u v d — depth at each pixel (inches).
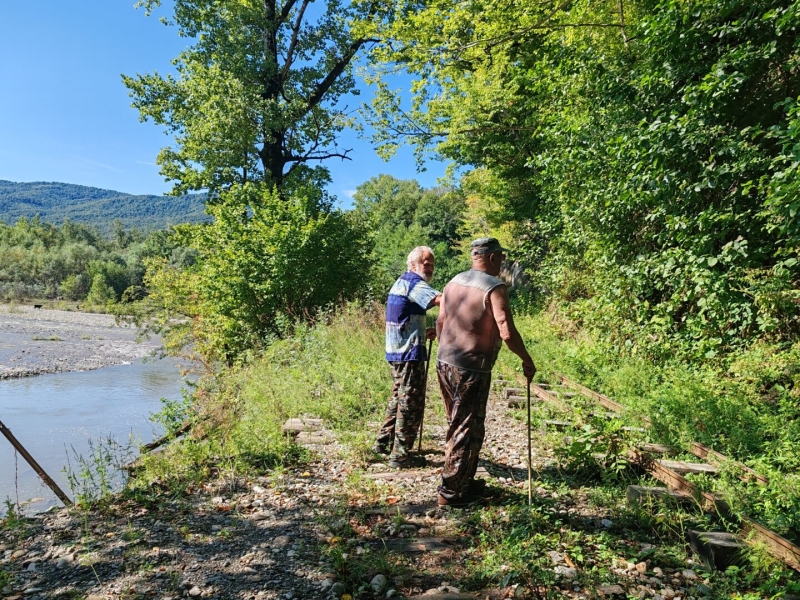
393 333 191.6
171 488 174.1
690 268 298.0
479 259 158.1
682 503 147.9
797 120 219.0
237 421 243.8
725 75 271.1
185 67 919.0
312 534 138.9
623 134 339.0
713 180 279.3
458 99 703.7
